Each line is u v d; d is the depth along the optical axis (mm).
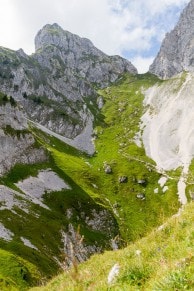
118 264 13570
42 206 159875
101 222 188500
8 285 70625
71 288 12492
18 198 150250
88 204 192875
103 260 17812
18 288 72125
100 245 163750
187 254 10625
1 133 186625
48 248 119500
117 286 11062
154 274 10852
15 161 186125
